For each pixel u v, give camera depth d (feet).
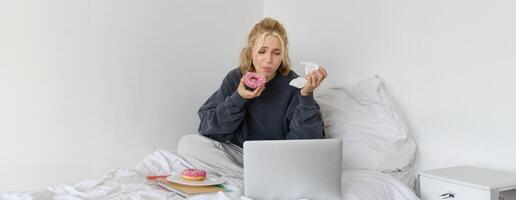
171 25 8.57
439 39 7.20
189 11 8.80
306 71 6.49
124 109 8.07
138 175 6.25
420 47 7.43
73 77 7.54
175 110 8.67
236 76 7.19
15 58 7.04
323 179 5.40
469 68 6.87
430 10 7.29
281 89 7.08
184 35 8.75
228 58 9.41
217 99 7.14
